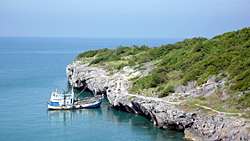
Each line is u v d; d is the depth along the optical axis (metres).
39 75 192.25
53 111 110.56
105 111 112.44
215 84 87.19
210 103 80.50
